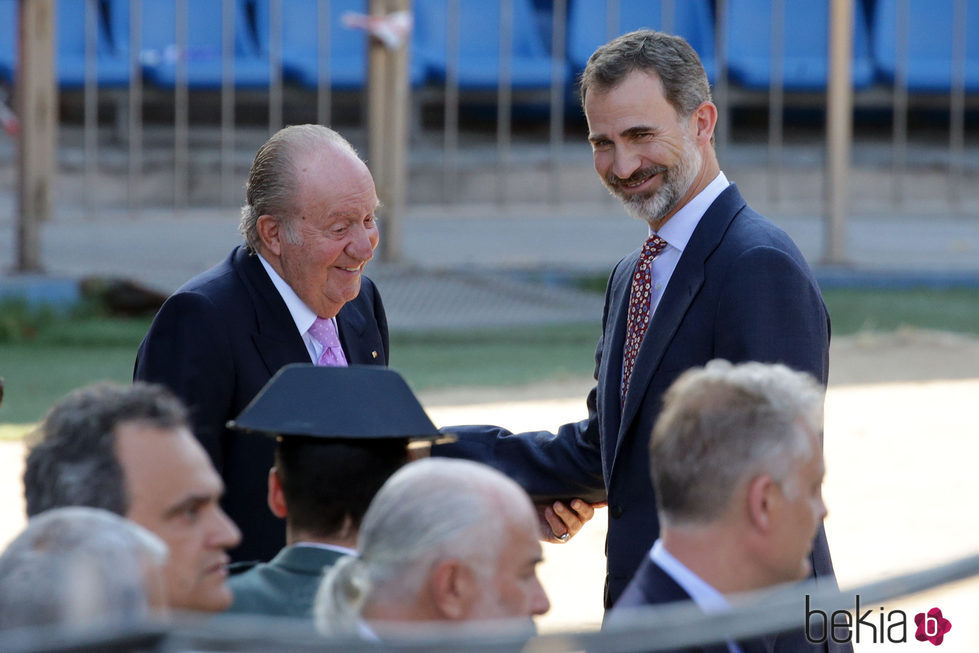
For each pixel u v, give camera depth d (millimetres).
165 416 5863
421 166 60500
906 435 23109
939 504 18391
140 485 5699
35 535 4543
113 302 37875
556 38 44812
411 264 41219
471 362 31344
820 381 8656
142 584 4473
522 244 48219
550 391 27297
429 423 7488
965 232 54844
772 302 8625
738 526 5828
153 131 61000
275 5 41750
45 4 37969
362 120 60781
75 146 59781
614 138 8867
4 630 4285
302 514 7109
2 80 58094
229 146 44062
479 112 67125
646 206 8969
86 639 3555
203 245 44250
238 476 9078
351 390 7457
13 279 36750
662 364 8852
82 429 5723
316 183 9055
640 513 8898
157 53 53969
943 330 36531
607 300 9883
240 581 6945
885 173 65250
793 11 57375
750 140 69562
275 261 9328
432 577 5512
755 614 3906
